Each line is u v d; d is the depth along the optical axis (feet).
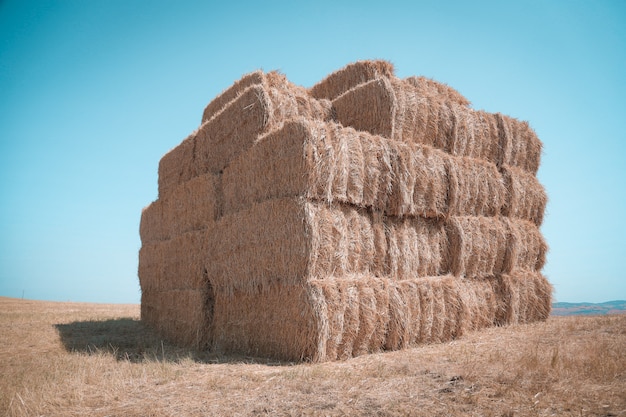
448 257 36.73
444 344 31.58
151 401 18.29
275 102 34.50
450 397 16.74
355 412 15.74
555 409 15.11
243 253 31.68
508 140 43.52
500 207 42.47
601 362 20.04
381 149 31.71
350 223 29.76
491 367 20.83
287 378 21.12
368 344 28.84
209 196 36.99
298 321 26.73
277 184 29.58
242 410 16.61
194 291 36.88
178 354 31.19
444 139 38.45
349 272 29.19
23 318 56.59
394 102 34.09
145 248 51.98
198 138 42.37
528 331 36.04
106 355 29.45
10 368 25.26
